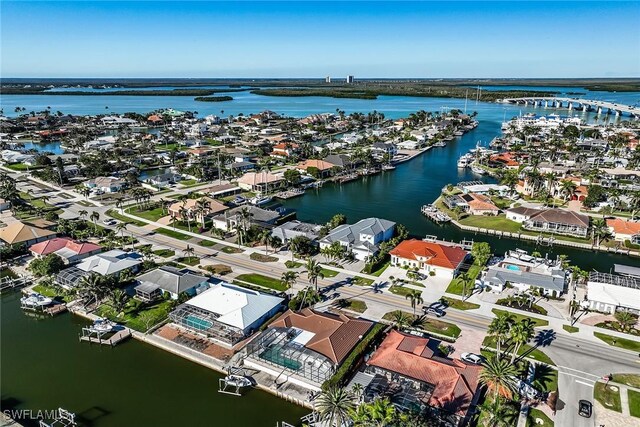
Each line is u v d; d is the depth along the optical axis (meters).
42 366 81.62
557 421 65.12
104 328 90.56
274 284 109.50
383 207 179.50
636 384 72.81
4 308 102.25
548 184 182.62
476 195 176.38
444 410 63.94
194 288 104.25
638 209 159.12
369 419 55.84
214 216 152.62
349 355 78.56
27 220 152.25
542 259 118.38
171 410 70.88
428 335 87.31
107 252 121.69
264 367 77.94
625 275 109.12
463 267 117.75
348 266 120.00
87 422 68.69
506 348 82.62
